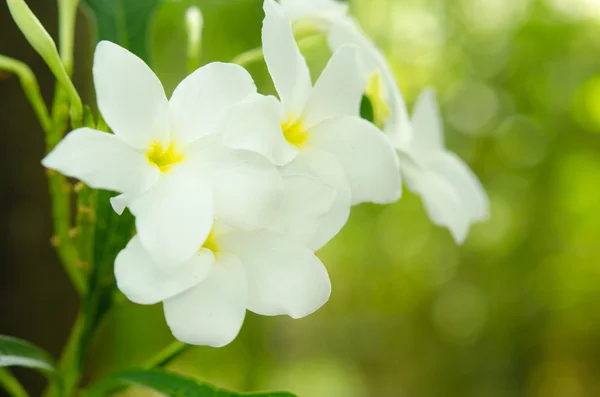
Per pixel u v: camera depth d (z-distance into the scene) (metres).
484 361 2.27
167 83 1.38
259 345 1.71
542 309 2.23
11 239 0.63
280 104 0.44
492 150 2.13
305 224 0.44
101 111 0.43
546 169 2.11
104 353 0.88
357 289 2.48
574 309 2.28
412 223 2.27
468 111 2.11
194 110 0.44
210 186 0.43
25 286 0.64
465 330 2.35
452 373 2.30
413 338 2.42
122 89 0.43
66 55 0.50
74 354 0.50
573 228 2.19
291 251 0.44
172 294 0.43
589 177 2.12
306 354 2.44
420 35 2.06
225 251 0.45
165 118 0.44
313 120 0.47
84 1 0.52
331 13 0.52
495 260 2.21
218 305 0.44
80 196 0.48
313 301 0.44
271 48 0.45
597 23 1.94
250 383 1.71
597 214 2.15
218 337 0.43
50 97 0.65
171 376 0.48
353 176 0.46
